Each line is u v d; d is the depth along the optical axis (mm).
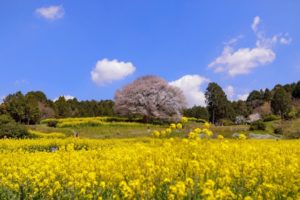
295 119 64625
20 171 11352
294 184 8961
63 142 27016
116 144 25812
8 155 15219
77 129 51781
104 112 85812
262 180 9672
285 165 11156
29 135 36094
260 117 78125
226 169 9367
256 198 8211
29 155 14727
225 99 82875
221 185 8789
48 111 77250
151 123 61031
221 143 11344
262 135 40844
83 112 83312
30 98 66938
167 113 62719
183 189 7496
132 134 42406
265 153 12250
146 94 62750
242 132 40812
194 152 10289
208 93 83375
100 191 9211
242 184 9148
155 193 8594
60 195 9523
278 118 68938
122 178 9742
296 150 14250
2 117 38156
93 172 9828
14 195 9852
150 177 9070
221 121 72312
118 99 64938
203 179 8953
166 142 10883
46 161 11750
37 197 9766
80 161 11570
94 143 27328
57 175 10828
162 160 9867
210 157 10281
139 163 10195
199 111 82500
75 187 9617
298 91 98312
